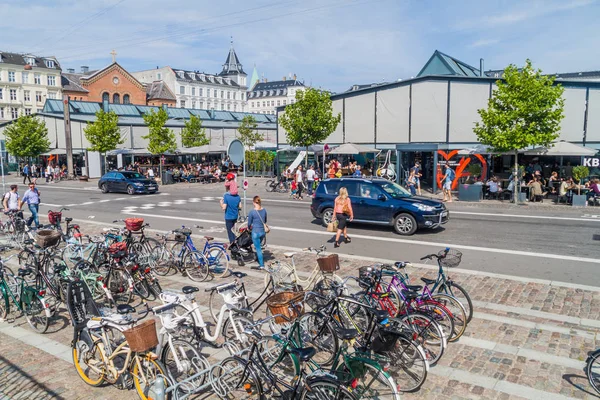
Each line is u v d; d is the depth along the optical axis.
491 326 6.90
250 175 42.56
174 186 33.16
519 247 12.16
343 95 29.77
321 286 7.17
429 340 5.81
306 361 4.48
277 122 34.47
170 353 5.38
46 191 30.88
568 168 24.33
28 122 43.84
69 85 81.31
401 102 27.64
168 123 49.78
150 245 10.60
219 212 19.62
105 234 10.29
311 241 13.32
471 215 17.94
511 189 21.95
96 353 5.53
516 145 20.06
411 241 13.09
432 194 25.20
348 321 5.79
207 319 7.37
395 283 6.64
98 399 5.20
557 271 9.87
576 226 15.23
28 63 78.44
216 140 53.56
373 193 14.65
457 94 26.28
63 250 10.10
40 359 6.23
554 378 5.41
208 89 114.19
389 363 5.06
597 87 24.47
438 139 26.75
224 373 4.95
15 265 10.99
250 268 10.33
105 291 7.63
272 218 17.67
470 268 10.16
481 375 5.49
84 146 44.34
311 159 32.78
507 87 20.44
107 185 28.92
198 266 9.62
